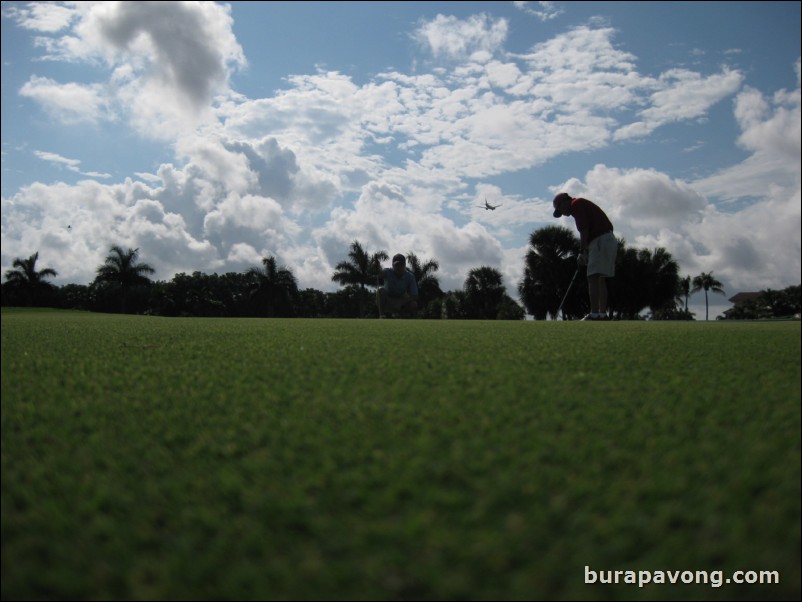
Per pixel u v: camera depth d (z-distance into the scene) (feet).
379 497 3.80
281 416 5.69
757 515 3.53
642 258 141.79
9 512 3.83
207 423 5.52
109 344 11.50
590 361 8.50
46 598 3.06
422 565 3.14
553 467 4.21
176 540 3.44
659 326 16.40
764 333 12.76
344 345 10.81
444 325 17.67
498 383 6.98
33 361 9.19
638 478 4.00
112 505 3.86
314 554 3.26
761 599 3.14
